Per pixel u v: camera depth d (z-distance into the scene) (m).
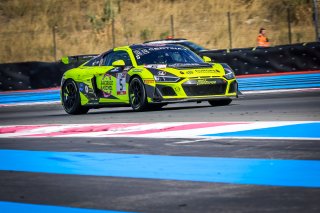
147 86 32.28
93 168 16.53
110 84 34.66
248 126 23.20
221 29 86.50
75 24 92.06
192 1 92.38
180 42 57.06
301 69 53.47
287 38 82.94
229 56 54.34
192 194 12.81
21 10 95.50
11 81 57.47
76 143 21.58
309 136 19.84
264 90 50.31
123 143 20.83
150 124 25.80
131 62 34.06
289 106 31.22
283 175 14.27
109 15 90.88
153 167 16.14
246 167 15.49
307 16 85.94
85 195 13.25
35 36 90.56
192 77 31.77
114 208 12.01
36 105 49.59
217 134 21.64
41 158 18.78
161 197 12.70
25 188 14.35
